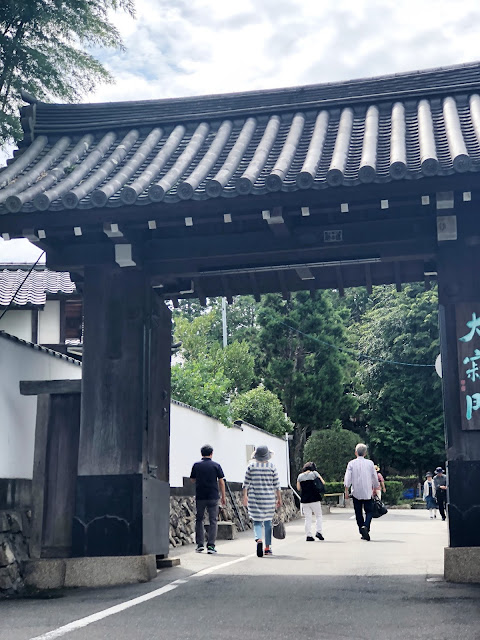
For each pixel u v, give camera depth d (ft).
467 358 28.30
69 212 27.68
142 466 30.53
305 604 22.89
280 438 102.01
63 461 32.07
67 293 74.54
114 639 18.31
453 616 20.62
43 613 22.81
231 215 27.86
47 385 32.55
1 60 38.75
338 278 34.53
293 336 130.62
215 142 31.60
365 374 145.48
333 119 32.37
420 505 133.08
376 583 27.14
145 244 31.50
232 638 18.22
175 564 33.32
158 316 34.06
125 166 30.42
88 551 29.99
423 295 141.59
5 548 29.04
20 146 34.47
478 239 28.60
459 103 31.73
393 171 25.21
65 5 39.27
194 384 74.49
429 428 140.46
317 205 27.43
